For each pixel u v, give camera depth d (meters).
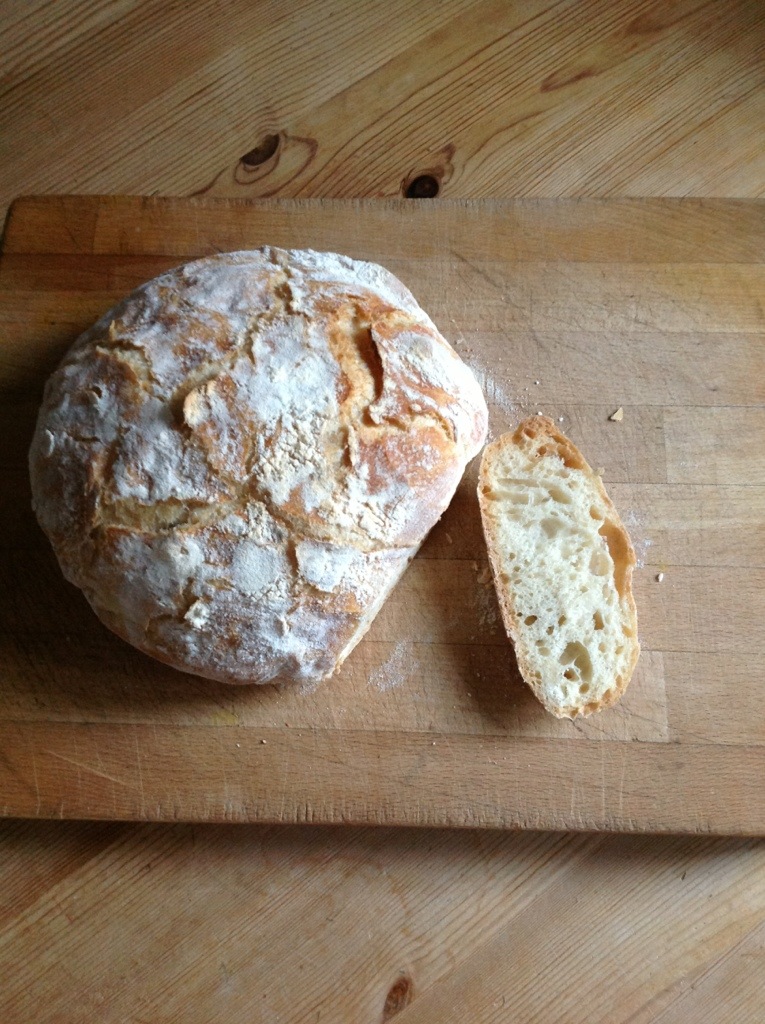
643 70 0.56
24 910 0.44
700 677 0.44
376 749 0.43
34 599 0.45
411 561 0.45
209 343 0.39
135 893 0.44
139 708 0.43
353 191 0.54
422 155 0.55
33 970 0.43
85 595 0.41
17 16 0.56
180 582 0.38
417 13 0.56
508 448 0.45
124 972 0.43
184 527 0.38
